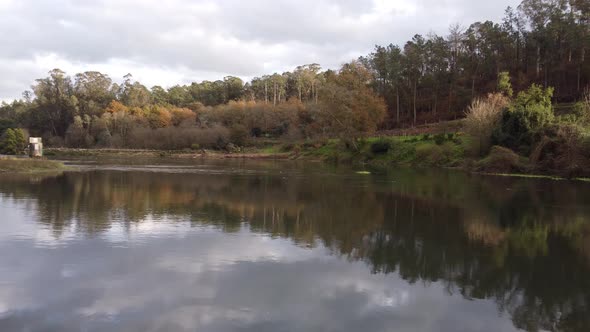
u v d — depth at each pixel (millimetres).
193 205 23766
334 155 73438
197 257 13766
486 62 94562
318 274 12477
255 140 103812
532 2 97500
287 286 11453
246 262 13414
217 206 23625
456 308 10297
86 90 138000
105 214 20406
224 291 10969
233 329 8906
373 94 75438
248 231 17625
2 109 150875
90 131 117688
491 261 14000
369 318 9609
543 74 88188
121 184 33344
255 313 9719
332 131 78875
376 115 71750
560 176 41125
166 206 23203
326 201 26016
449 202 25766
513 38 98500
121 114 116938
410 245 15828
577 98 75562
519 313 10070
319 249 15156
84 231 16828
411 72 95625
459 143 59656
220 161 74250
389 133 78188
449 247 15617
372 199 26953
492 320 9688
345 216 21250
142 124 113562
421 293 11195
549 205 24656
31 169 44406
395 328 9164
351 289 11359
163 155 91688
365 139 75375
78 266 12617
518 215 21656
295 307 10102
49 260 13109
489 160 47969
